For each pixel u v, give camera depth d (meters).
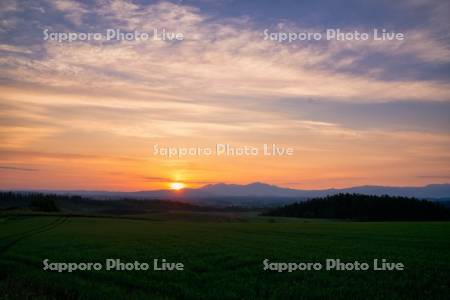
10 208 127.25
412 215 133.12
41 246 38.69
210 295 19.30
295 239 46.31
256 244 40.19
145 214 131.25
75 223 77.38
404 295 18.75
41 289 21.27
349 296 18.84
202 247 37.41
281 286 20.89
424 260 28.39
